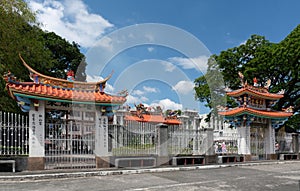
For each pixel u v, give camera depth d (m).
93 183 11.51
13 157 13.82
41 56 23.25
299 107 30.09
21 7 21.36
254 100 22.48
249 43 31.17
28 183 11.47
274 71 29.56
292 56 27.05
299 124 31.81
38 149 14.16
